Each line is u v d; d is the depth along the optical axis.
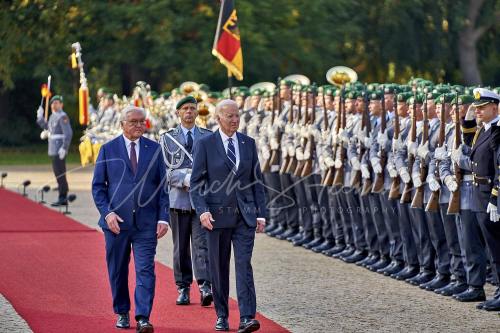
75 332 17.47
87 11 61.88
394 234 23.81
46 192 41.75
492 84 78.94
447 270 21.81
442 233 21.81
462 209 20.58
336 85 30.19
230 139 18.05
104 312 19.11
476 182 19.80
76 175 51.62
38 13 63.75
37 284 21.83
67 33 63.34
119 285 17.95
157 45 61.06
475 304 20.39
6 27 64.31
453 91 22.36
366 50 68.81
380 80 70.94
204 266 20.00
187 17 60.78
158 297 20.78
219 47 27.81
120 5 61.34
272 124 29.19
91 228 31.27
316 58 62.59
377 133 23.88
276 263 25.38
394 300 20.69
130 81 67.69
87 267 24.06
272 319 18.69
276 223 30.41
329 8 63.91
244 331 17.31
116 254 17.91
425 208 21.86
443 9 70.31
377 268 24.36
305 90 27.94
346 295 21.17
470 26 73.19
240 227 17.80
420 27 69.50
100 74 70.31
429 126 21.77
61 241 28.41
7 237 29.14
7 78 66.00
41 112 38.03
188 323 18.36
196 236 20.03
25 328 17.70
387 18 67.69
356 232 25.55
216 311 17.89
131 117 17.95
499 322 18.58
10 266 24.16
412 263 23.11
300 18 63.00
